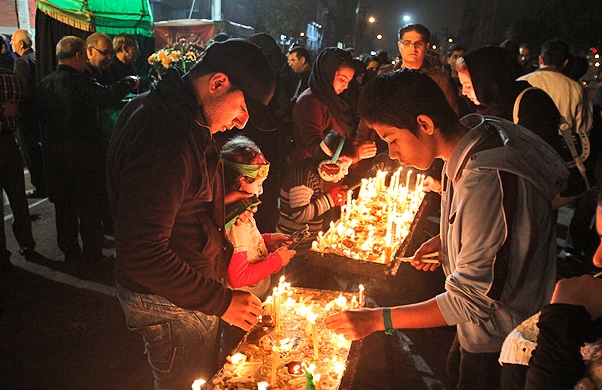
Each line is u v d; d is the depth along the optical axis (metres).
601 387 1.17
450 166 1.88
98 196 4.94
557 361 1.22
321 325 2.23
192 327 2.11
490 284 1.70
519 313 1.86
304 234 2.94
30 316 4.11
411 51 4.85
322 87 4.45
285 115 6.45
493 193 1.69
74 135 4.64
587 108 4.22
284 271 3.85
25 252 5.10
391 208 3.53
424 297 4.31
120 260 1.78
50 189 4.86
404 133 1.82
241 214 2.44
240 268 2.41
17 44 6.41
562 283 1.31
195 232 1.97
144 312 2.05
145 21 6.50
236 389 1.77
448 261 2.19
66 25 5.80
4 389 3.24
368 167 5.33
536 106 3.12
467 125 2.06
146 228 1.71
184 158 1.76
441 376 3.46
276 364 1.81
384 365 3.53
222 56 1.78
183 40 6.39
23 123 6.64
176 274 1.79
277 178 5.43
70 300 4.38
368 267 2.55
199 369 2.21
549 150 1.83
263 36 6.24
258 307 2.03
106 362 3.55
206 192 1.91
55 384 3.30
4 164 4.74
